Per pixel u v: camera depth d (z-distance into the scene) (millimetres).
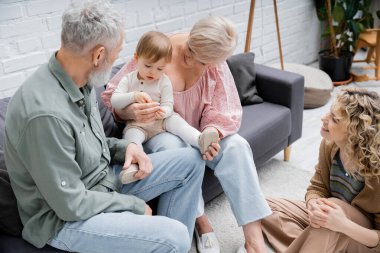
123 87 1865
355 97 1496
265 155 2320
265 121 2268
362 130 1460
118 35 1359
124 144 1705
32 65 2270
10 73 2199
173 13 2859
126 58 2695
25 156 1307
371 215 1630
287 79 2400
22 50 2207
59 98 1335
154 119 1793
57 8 2271
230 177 1850
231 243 1995
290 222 1916
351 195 1635
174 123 1876
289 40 3912
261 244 1824
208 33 1731
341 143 1563
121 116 1947
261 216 1827
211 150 1741
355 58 4234
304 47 4129
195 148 1829
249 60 2514
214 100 1992
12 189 1467
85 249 1407
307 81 3330
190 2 2938
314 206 1555
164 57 1717
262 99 2506
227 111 1970
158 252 1388
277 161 2664
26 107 1288
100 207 1417
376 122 1459
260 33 3576
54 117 1281
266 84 2479
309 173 2518
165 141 1851
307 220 1933
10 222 1441
